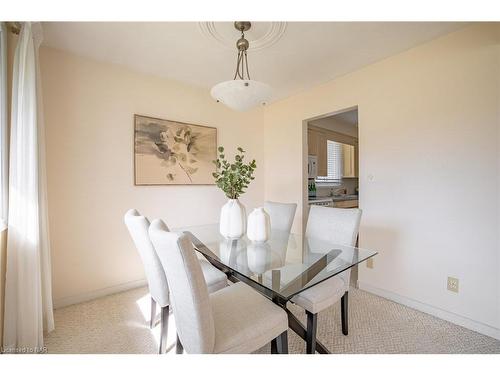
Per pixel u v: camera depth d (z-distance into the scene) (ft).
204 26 5.82
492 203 5.57
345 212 6.06
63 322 6.13
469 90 5.86
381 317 6.37
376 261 7.70
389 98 7.34
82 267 7.23
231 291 4.50
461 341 5.38
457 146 6.06
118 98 7.84
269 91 5.24
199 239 6.46
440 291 6.35
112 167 7.73
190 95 9.46
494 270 5.55
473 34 5.79
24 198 4.97
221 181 5.93
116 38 6.31
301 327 4.84
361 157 8.08
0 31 5.12
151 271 4.95
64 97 6.91
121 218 7.91
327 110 9.18
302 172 10.41
